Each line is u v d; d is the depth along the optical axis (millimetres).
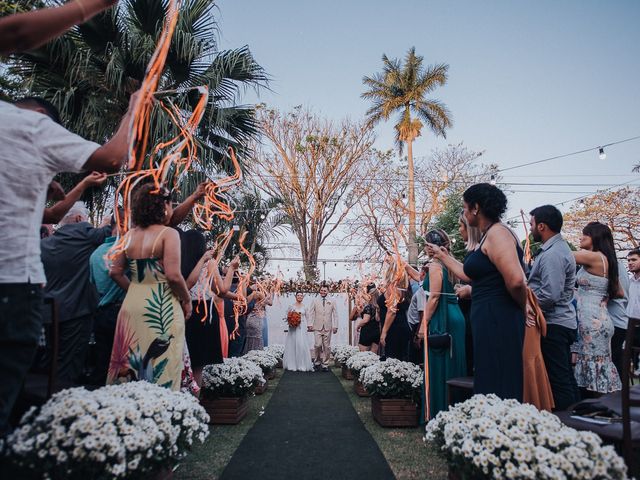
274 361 7543
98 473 1732
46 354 2832
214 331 3990
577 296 3719
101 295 3287
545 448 1795
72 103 7406
